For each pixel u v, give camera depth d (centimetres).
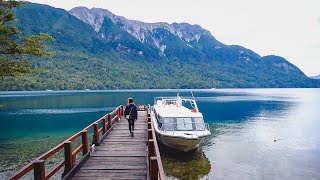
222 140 3450
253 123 4991
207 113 6531
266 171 2280
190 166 2338
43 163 830
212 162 2480
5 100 10312
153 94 15175
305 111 7419
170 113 2700
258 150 2973
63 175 1080
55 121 4984
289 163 2516
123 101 9825
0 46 1842
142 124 2528
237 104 9325
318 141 3472
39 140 3316
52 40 2059
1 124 4625
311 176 2178
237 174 2189
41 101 9844
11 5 1934
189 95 14788
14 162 2362
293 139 3588
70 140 1112
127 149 1538
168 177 2059
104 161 1302
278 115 6378
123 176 1097
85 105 8275
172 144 2530
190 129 2577
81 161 1220
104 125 1900
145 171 1159
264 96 15512
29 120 5119
